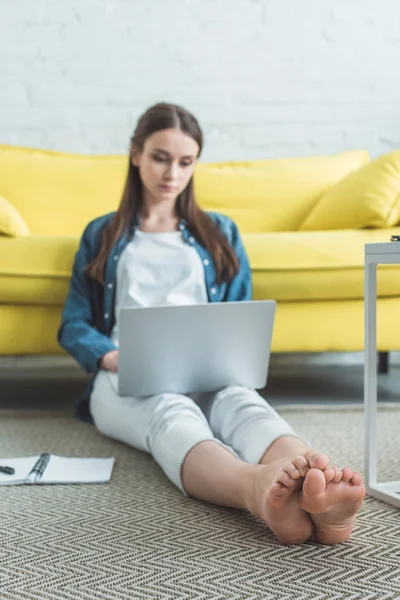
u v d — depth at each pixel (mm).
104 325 1883
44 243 2186
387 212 2307
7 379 2873
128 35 3166
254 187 2787
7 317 2174
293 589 909
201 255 1885
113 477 1458
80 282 1926
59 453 1665
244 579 942
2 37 3111
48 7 3125
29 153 2807
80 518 1196
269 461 1269
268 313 1553
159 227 1912
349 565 988
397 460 1577
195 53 3195
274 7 3211
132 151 1898
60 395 2494
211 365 1556
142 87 3184
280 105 3234
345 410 2141
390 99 3275
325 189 2797
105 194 2727
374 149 3279
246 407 1461
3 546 1064
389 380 2697
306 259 2197
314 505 980
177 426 1373
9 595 891
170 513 1224
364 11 3240
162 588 913
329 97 3248
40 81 3141
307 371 3002
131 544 1075
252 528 1147
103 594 895
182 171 1817
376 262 1261
